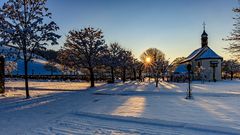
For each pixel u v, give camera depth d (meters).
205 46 79.12
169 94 27.30
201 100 21.08
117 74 80.38
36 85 46.81
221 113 14.16
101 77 75.44
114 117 12.70
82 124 11.36
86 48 45.16
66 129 10.46
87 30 45.34
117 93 28.91
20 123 11.70
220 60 74.38
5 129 10.53
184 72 77.31
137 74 97.62
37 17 24.44
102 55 46.66
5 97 24.08
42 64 125.12
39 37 24.11
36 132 10.00
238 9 31.47
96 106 17.39
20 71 101.88
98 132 9.92
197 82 63.00
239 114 13.80
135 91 31.34
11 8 23.73
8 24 23.62
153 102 19.66
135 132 9.84
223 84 52.16
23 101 20.69
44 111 15.26
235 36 32.22
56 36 24.78
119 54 67.19
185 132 9.75
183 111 14.94
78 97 24.34
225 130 9.84
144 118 12.27
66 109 16.06
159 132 9.80
